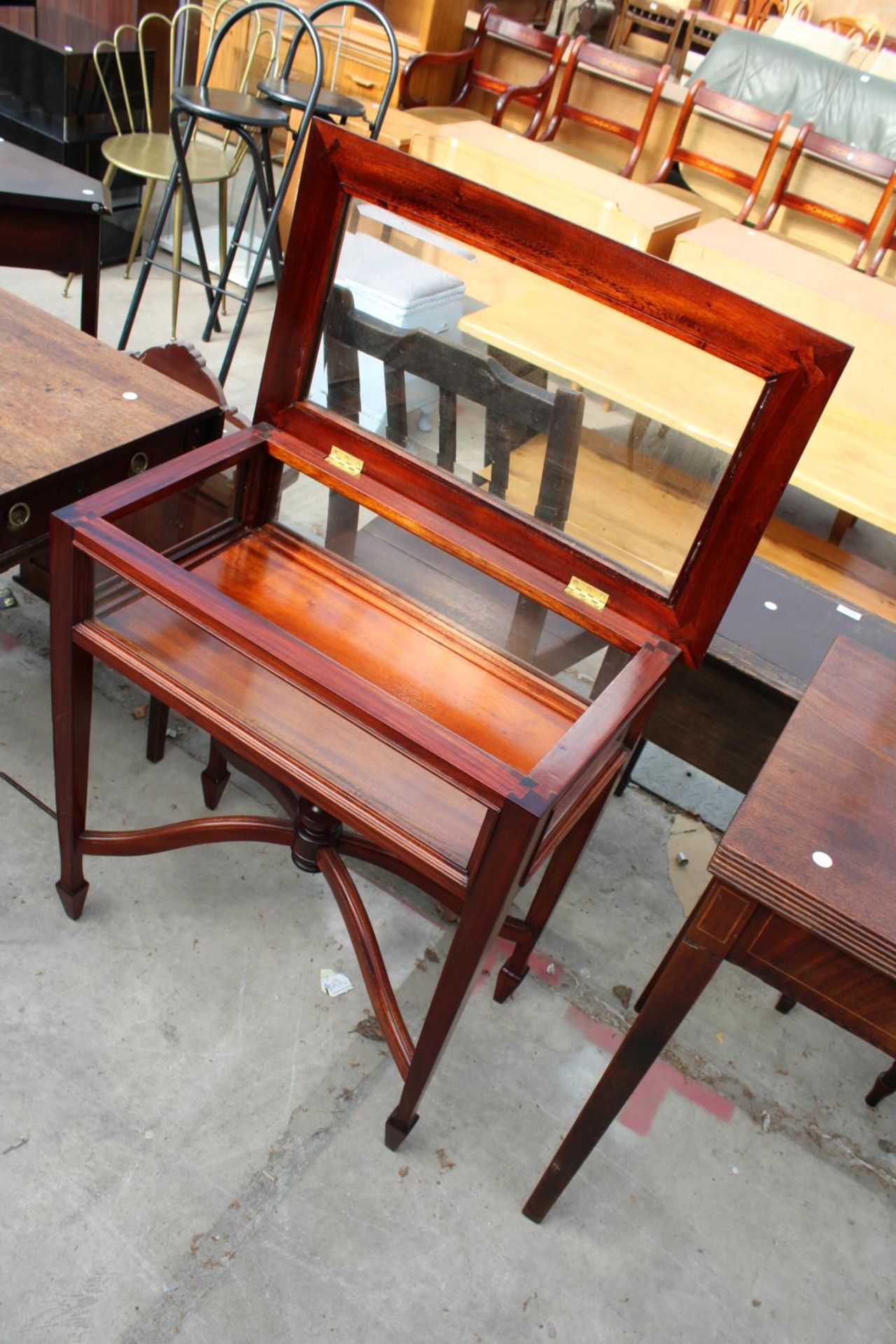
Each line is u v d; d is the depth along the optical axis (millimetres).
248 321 3859
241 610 1249
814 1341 1497
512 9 5816
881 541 3562
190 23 4484
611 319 1272
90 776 2020
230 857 1956
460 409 1399
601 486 1339
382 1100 1641
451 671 1466
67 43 3754
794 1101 1817
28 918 1754
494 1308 1440
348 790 1292
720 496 1257
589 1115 1364
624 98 4840
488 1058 1748
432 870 1228
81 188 2150
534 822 1077
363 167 1307
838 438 2607
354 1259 1446
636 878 2164
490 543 1472
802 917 1048
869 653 1481
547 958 1944
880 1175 1737
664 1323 1473
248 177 4613
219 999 1717
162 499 1408
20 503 1477
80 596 1374
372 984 1565
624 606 1393
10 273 3736
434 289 1320
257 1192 1486
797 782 1201
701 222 4238
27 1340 1282
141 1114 1538
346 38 4410
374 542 1549
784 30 5422
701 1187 1653
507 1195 1574
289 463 1558
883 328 2830
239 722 1345
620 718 1234
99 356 1797
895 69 5238
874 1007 1101
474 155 3572
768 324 1142
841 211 4582
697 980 1181
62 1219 1400
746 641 1792
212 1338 1331
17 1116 1495
